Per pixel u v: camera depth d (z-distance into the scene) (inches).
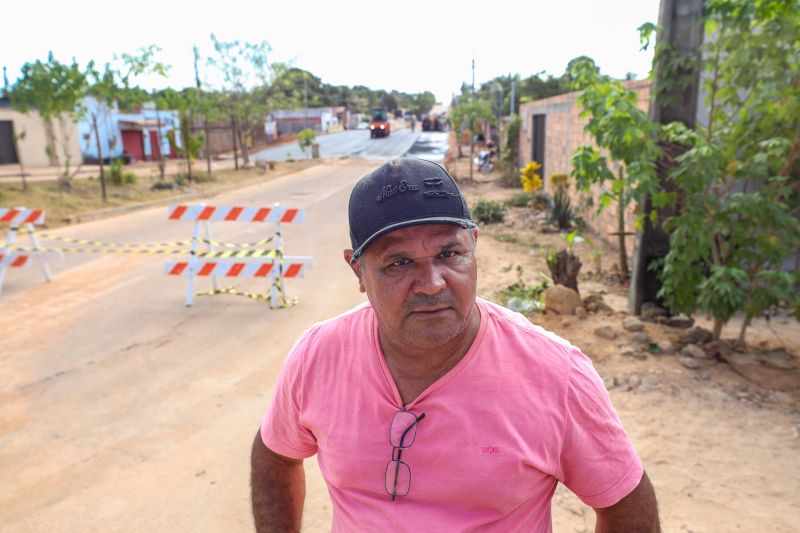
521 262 357.4
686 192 197.0
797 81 185.8
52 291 329.4
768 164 193.9
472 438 48.0
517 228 482.0
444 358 49.3
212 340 249.0
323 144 2012.8
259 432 64.6
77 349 240.4
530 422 48.0
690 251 192.7
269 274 295.4
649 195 229.0
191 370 217.6
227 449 162.6
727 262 201.2
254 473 65.8
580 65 228.5
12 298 317.1
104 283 345.7
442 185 48.1
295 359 57.0
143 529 130.1
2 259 339.0
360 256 49.5
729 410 165.3
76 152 1225.4
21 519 134.8
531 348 50.3
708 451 146.4
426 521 49.3
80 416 183.5
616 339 211.0
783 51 186.2
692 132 195.9
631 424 160.1
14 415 184.7
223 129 1721.2
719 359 195.9
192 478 148.9
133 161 1348.4
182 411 185.2
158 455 160.1
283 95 1349.7
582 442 49.5
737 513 123.7
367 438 50.9
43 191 715.4
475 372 49.1
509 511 49.4
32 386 205.9
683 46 217.0
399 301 47.4
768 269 233.8
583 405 49.4
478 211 524.4
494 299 274.8
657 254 235.5
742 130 199.6
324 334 56.2
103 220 619.8
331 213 623.8
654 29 212.5
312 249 435.8
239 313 285.1
